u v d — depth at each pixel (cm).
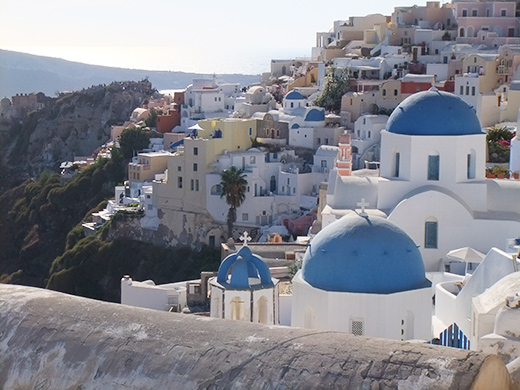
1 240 11819
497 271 3034
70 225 11244
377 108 9906
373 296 2944
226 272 3391
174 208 8775
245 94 11844
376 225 3077
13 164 15212
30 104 15838
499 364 1051
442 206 4234
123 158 11331
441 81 10231
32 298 1300
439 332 3225
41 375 1221
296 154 9244
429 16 12325
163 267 8625
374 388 1046
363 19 13325
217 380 1122
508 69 9406
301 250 5044
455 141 4312
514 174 5559
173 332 1194
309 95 11550
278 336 1143
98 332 1226
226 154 8650
